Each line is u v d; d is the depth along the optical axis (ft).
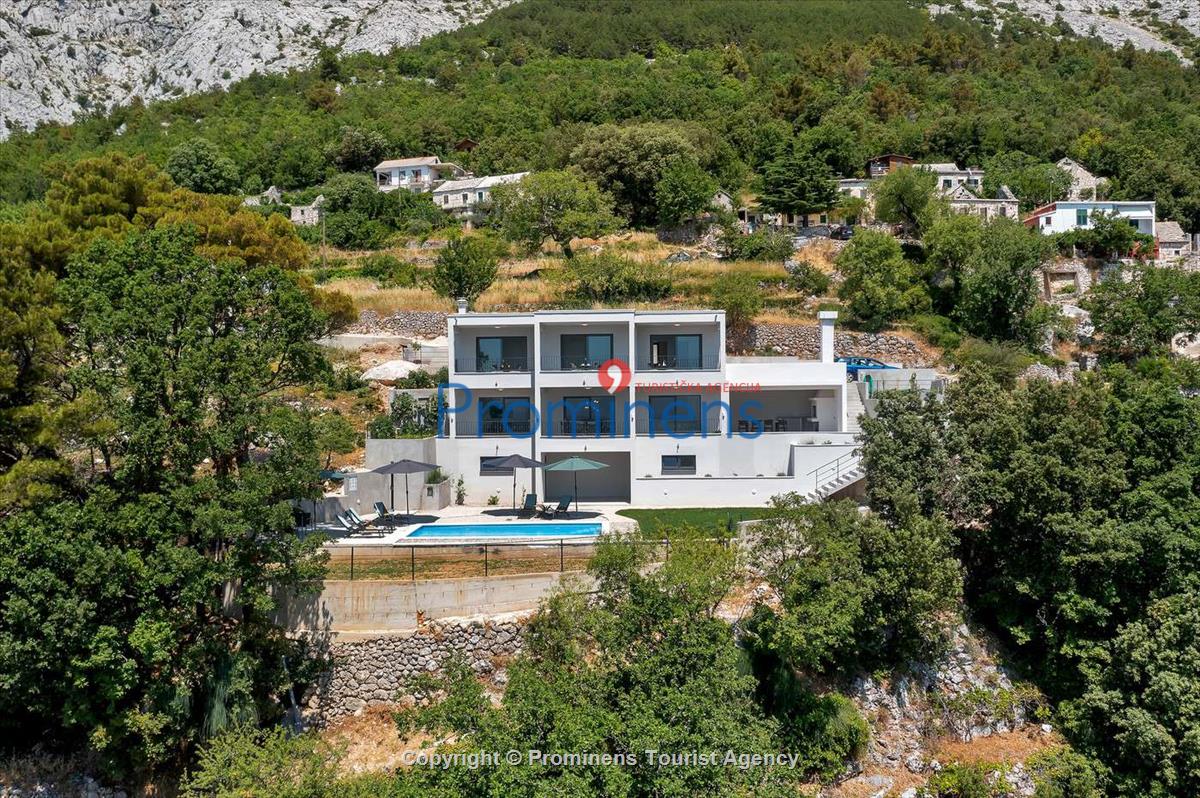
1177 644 96.32
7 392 89.56
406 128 412.36
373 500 130.52
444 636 94.07
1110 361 187.32
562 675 78.28
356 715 92.58
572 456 140.46
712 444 138.10
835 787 91.61
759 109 389.19
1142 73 533.55
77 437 87.40
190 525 85.46
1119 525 104.42
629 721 74.74
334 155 391.04
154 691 82.28
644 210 290.56
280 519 87.10
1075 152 339.77
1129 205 256.11
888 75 482.28
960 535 114.52
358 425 151.64
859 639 98.32
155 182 177.99
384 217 313.94
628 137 295.07
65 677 79.97
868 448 112.88
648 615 81.10
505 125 416.67
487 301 202.69
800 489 131.23
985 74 499.51
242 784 70.85
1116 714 96.94
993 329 194.08
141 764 83.56
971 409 117.08
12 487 82.17
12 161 411.54
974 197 291.99
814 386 144.25
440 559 103.09
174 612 83.71
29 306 94.63
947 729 99.19
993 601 109.81
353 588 96.73
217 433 89.20
